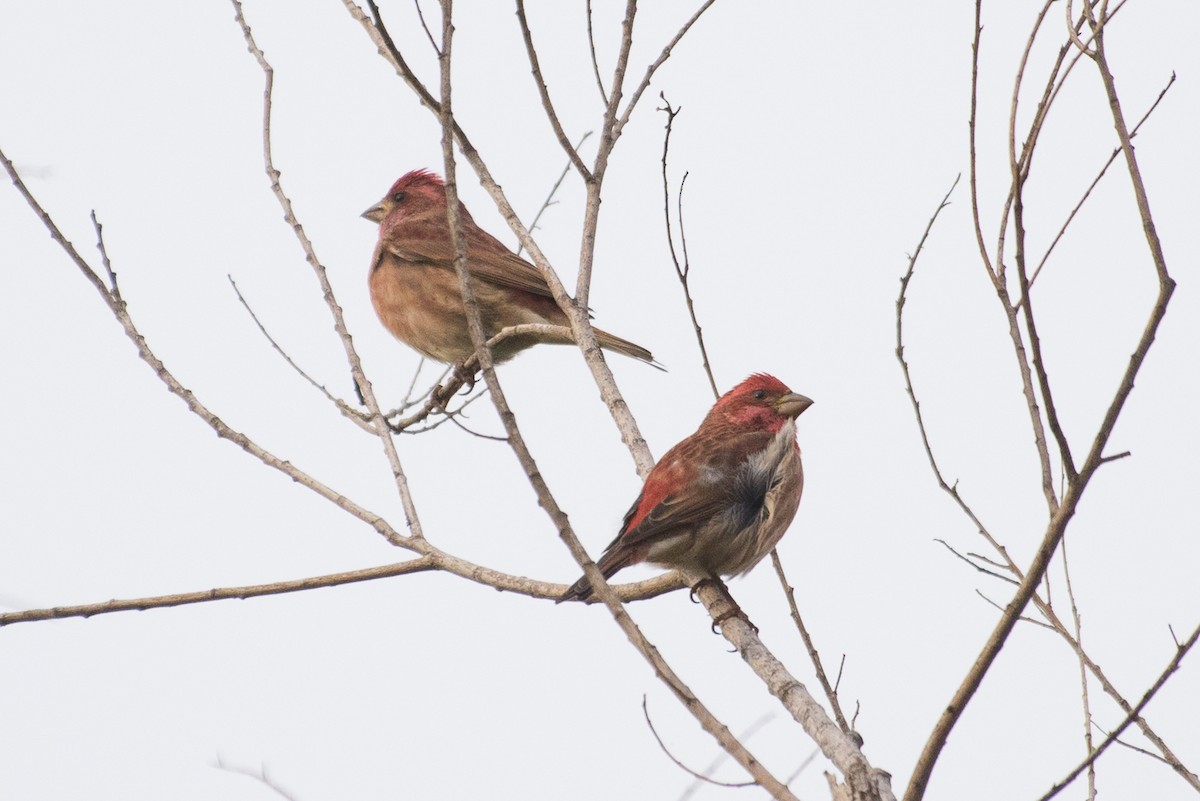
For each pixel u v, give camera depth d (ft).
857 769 21.38
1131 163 20.24
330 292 35.04
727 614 32.83
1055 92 24.06
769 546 35.47
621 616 20.36
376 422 33.47
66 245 33.09
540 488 21.11
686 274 33.01
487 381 21.80
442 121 23.71
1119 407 20.04
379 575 30.73
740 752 19.54
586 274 34.47
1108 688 26.45
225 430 32.30
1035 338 20.47
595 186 34.71
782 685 24.43
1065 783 21.76
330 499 31.55
